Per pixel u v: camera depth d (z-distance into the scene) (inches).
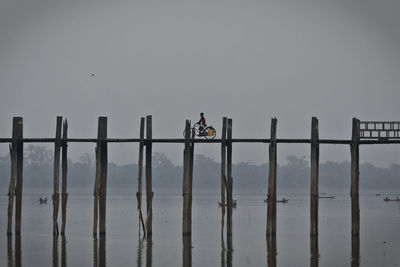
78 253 2893.7
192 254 2893.7
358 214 3157.0
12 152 3122.5
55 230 3250.5
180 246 3122.5
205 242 3280.0
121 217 5231.3
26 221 4717.0
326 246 3159.5
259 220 4992.6
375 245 3208.7
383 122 3078.2
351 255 2896.2
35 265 2642.7
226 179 3147.1
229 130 3080.7
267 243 3191.4
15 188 3238.2
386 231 3959.2
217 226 4384.8
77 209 6550.2
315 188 3115.2
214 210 6702.8
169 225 4399.6
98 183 3152.1
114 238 3405.5
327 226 4350.4
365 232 3897.6
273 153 3068.4
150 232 3272.6
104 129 3085.6
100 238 3213.6
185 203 3157.0
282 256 2861.7
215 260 2758.4
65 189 3223.4
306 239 3454.7
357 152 3088.1
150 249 3019.2
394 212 6102.4
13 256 2817.4
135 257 2810.0
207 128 3228.3
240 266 2640.3
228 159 3112.7
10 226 3272.6
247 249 3043.8
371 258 2822.3
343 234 3737.7
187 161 3097.9
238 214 5895.7
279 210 6614.2
